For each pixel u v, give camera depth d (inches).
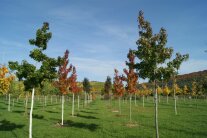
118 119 1643.7
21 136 1043.3
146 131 1160.2
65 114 1989.4
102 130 1203.9
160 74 834.8
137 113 2033.7
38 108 2554.1
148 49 835.4
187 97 5019.7
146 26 866.1
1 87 1243.2
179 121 1486.2
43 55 954.7
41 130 1201.4
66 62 1508.4
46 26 989.8
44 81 968.9
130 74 1582.2
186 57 835.4
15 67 920.3
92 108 2672.2
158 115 1841.8
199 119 1573.6
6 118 1631.4
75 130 1208.2
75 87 1872.5
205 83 3031.5
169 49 838.5
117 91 2033.7
